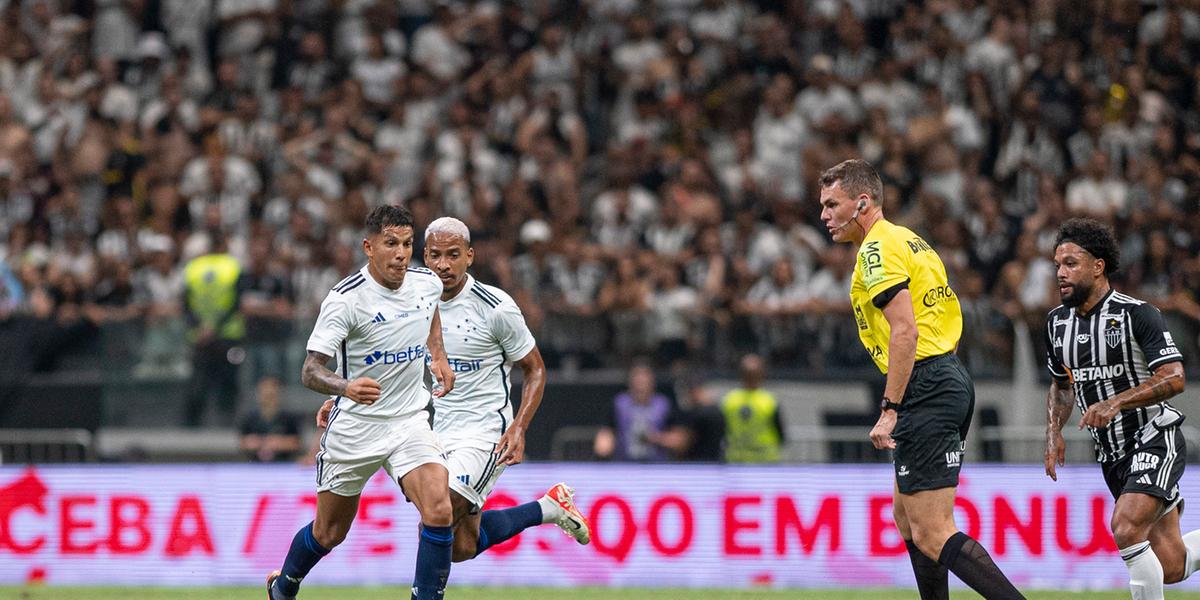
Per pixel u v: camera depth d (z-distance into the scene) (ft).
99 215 182.70
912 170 179.63
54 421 151.84
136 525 120.26
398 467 79.97
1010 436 137.69
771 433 138.72
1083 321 82.28
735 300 149.79
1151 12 197.06
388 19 203.41
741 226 166.81
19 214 179.83
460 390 86.79
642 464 118.62
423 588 78.89
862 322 78.59
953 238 161.38
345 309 78.13
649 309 148.66
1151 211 165.07
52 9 209.97
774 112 186.70
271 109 196.54
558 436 145.48
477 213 168.45
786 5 205.36
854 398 146.72
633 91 194.70
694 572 117.39
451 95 197.06
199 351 149.59
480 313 85.76
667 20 204.03
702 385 144.15
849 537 116.37
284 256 158.10
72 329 153.07
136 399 150.61
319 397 146.82
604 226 170.50
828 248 170.81
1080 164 184.03
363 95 193.67
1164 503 80.94
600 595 111.34
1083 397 83.05
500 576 118.11
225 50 207.00
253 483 119.96
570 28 205.36
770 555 116.98
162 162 184.55
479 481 85.25
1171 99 191.31
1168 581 83.82
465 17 208.85
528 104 191.72
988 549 115.34
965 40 198.18
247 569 119.14
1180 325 148.15
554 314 148.97
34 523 120.98
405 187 183.93
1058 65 188.85
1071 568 114.83
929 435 75.66
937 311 76.69
